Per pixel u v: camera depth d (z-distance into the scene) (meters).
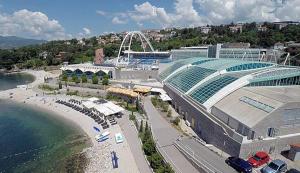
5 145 81.94
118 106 104.00
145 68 164.12
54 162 70.00
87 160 68.62
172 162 57.94
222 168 53.09
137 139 76.88
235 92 75.94
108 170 61.53
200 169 53.47
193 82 95.19
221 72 91.19
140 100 111.38
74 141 81.75
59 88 148.38
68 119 101.88
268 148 56.72
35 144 82.00
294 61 170.38
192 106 80.38
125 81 147.75
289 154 56.00
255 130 56.03
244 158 55.50
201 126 73.81
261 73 83.81
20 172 66.38
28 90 153.50
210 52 175.38
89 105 107.69
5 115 111.19
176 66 133.00
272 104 59.06
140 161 64.06
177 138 70.44
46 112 112.44
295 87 81.00
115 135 79.00
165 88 118.12
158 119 86.88
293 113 58.50
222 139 61.84
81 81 157.88
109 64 187.38
